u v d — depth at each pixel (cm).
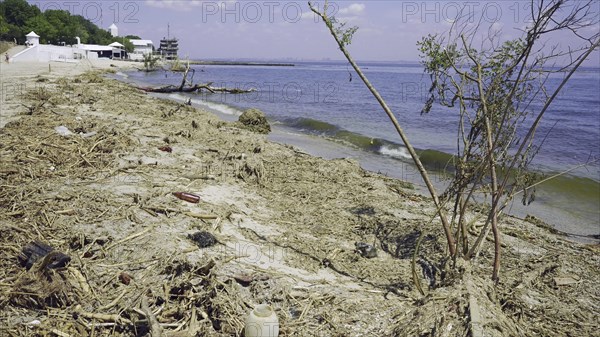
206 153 1019
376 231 670
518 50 478
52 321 404
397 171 1230
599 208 974
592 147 1652
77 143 932
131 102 1798
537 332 433
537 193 1073
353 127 1941
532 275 552
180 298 445
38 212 592
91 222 581
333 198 812
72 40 9275
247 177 873
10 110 1374
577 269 602
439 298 427
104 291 452
